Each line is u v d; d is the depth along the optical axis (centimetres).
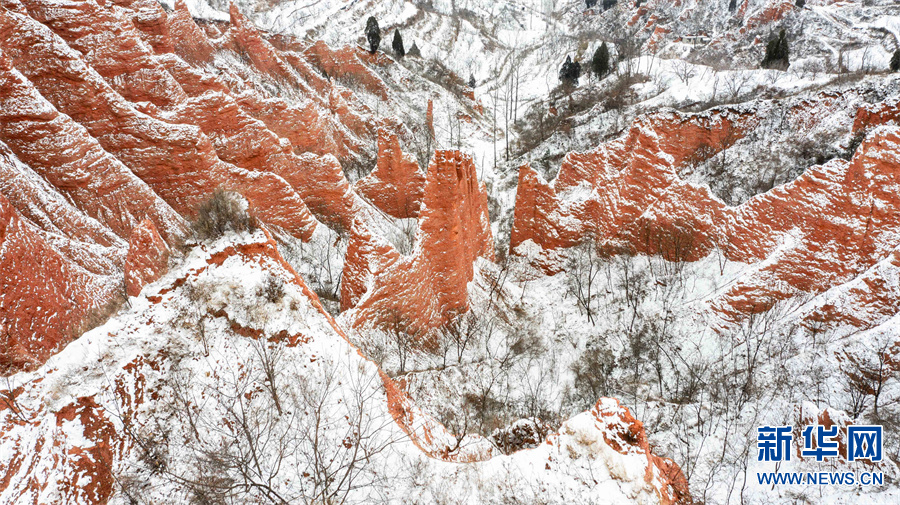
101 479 1411
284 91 7344
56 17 4056
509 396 3012
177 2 6731
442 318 3494
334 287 3759
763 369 2950
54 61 3459
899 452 2278
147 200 3372
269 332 1811
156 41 5650
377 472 1555
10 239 2144
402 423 1794
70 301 2400
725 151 5503
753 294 3316
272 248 1952
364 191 5153
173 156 3753
